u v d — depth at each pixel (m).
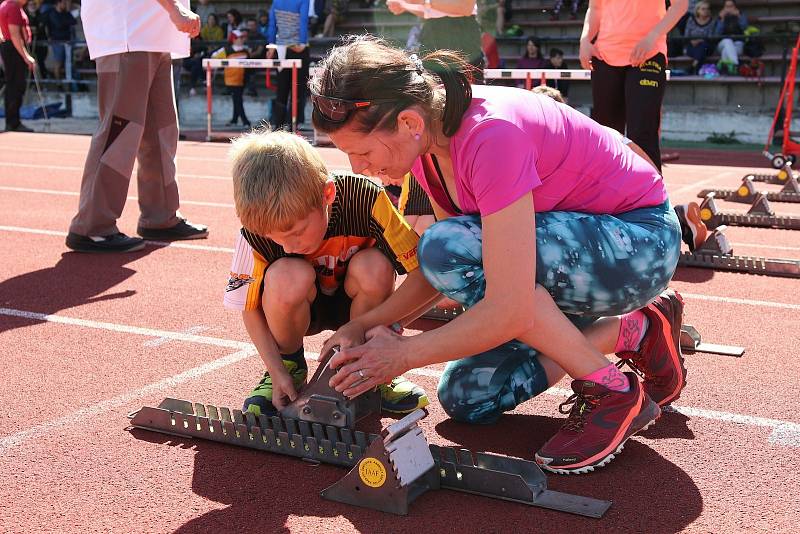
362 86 2.14
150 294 4.45
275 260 2.69
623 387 2.47
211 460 2.53
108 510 2.22
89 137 15.02
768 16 17.28
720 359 3.45
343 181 2.69
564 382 3.19
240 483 2.38
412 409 2.90
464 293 2.50
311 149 2.46
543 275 2.48
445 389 2.77
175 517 2.19
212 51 18.78
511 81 15.03
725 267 5.14
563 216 2.52
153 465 2.49
